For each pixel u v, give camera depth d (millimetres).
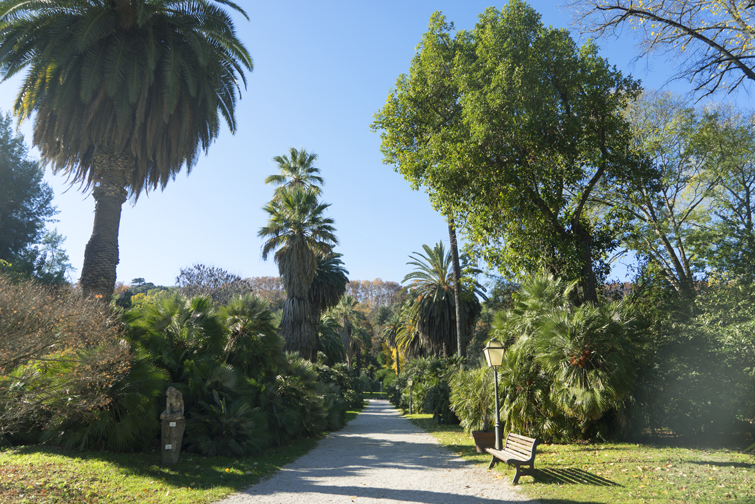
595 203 20578
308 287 25500
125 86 12930
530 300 11516
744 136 16547
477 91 14188
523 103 13789
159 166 14477
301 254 24844
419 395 28000
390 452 11461
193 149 15430
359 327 72812
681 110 18516
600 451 9297
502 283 30062
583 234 15055
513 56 14180
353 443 13547
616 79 14195
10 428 8250
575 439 10695
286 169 30391
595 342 9758
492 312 35875
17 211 30359
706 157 17875
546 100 13797
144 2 12828
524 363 10930
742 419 10195
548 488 6801
